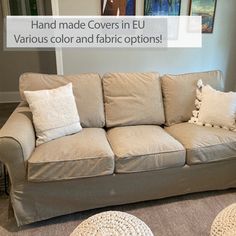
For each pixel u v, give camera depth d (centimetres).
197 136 191
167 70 316
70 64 293
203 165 189
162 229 165
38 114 178
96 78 217
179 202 192
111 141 190
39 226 168
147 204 190
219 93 212
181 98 223
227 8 305
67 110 189
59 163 158
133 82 218
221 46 321
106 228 115
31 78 203
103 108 217
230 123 203
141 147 175
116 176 173
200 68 325
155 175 181
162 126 228
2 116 356
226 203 191
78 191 170
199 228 166
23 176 158
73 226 168
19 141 152
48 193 165
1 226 167
